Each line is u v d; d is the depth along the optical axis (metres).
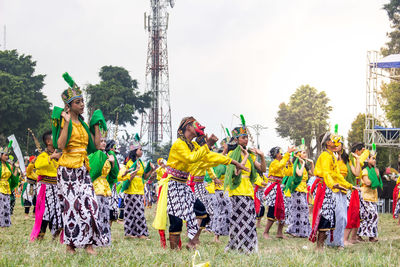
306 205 10.50
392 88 49.69
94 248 6.75
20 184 20.47
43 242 7.47
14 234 9.82
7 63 65.81
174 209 6.69
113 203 10.46
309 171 11.25
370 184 9.40
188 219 6.68
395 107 49.34
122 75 92.56
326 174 7.31
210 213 10.37
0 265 5.04
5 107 57.78
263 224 14.23
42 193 7.96
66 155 5.93
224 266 5.47
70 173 5.91
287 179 10.71
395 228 13.10
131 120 86.06
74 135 5.93
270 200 10.14
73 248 5.94
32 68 68.00
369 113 34.47
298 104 81.88
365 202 9.51
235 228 6.73
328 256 6.39
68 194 5.88
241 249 6.67
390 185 22.20
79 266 5.15
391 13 57.75
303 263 5.66
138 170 9.38
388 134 34.84
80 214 5.88
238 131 6.91
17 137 61.53
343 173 8.16
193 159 6.43
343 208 7.67
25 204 15.67
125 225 9.49
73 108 5.98
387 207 22.38
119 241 8.66
